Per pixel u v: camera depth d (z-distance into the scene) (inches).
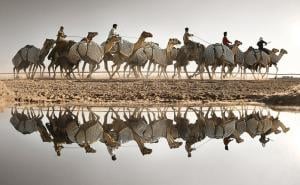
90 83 1126.4
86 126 601.3
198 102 938.1
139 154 422.3
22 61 1243.2
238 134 547.5
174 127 601.3
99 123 629.9
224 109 816.3
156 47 1224.2
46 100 938.1
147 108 826.2
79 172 342.0
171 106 862.5
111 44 1184.2
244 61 1299.2
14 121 643.5
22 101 938.1
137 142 490.6
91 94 1008.9
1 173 335.6
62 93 1019.3
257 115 731.4
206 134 548.1
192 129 585.6
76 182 312.3
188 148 455.8
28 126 596.7
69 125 610.2
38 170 346.3
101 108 823.1
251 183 314.2
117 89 1066.7
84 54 1165.7
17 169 349.1
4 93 972.6
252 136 531.5
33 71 1252.5
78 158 397.4
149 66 1221.7
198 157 407.8
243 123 641.6
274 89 1114.1
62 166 362.6
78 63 1185.4
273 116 721.0
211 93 1029.2
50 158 394.6
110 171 347.6
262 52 1301.7
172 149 450.3
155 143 486.0
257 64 1298.0
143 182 315.0
